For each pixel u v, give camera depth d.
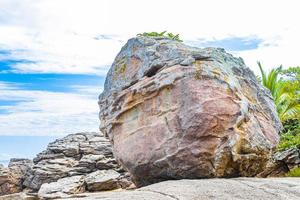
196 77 12.76
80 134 32.31
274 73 31.03
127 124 13.88
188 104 12.42
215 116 12.21
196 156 12.02
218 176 12.23
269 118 14.54
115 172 26.88
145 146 13.00
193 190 9.17
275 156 20.38
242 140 12.51
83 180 25.88
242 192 9.13
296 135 23.59
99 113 15.96
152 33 16.33
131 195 8.86
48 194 24.08
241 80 14.22
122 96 14.29
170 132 12.56
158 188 9.53
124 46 15.59
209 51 13.81
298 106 27.70
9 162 32.06
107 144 30.50
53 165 28.67
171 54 13.65
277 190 9.43
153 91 13.29
